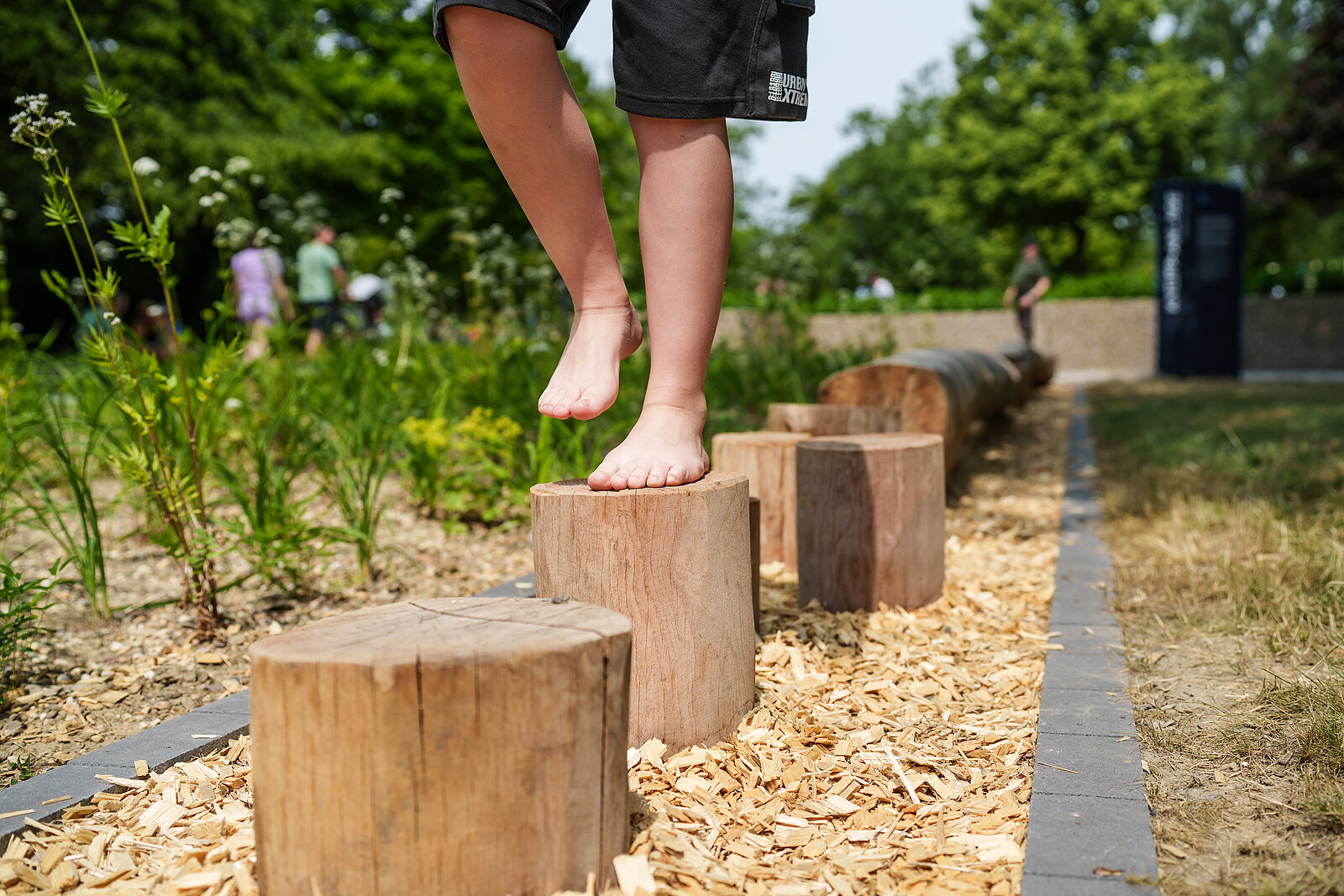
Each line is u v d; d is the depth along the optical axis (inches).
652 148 72.0
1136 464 196.1
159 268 96.1
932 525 112.9
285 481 128.3
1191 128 1115.9
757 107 69.6
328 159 671.8
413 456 159.6
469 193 820.0
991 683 87.0
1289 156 799.1
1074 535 145.3
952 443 164.4
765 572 132.0
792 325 277.6
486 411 165.5
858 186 1624.0
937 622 106.1
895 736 75.5
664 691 69.7
